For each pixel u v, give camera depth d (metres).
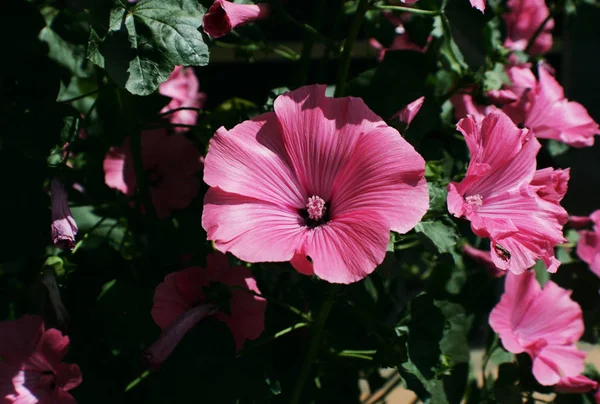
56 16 0.58
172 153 0.61
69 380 0.53
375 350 0.56
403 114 0.51
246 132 0.49
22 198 0.54
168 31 0.50
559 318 0.59
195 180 0.61
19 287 0.58
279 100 0.49
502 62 0.59
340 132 0.48
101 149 0.62
